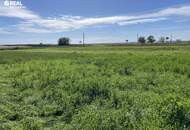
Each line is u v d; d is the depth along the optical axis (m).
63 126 7.86
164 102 8.38
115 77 15.21
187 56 28.64
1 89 13.48
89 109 8.77
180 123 6.94
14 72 19.97
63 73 16.95
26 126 7.79
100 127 7.08
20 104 10.68
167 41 156.62
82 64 25.33
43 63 26.38
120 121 7.41
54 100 10.90
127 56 34.22
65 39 154.50
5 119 8.69
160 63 22.39
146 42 157.62
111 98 10.13
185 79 14.34
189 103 7.81
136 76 16.02
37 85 13.95
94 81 13.09
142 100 9.42
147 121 7.02
